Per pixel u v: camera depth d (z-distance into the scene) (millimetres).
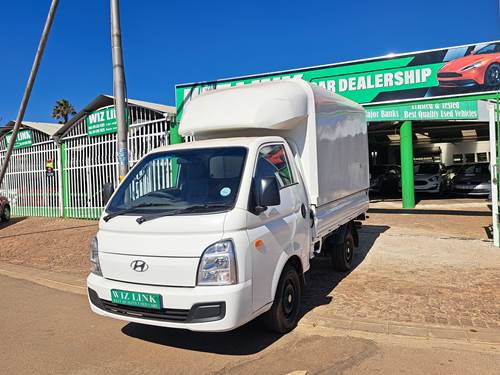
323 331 4699
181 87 11828
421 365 3877
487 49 9578
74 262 8766
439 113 14664
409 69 10305
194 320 3740
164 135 11969
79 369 3973
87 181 14312
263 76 11438
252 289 3898
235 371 3848
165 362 4070
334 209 6270
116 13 7473
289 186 4867
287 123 5098
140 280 3988
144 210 4277
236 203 3971
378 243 9180
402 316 5023
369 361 3973
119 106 7570
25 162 16875
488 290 5832
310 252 5254
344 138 6723
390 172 23188
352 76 10820
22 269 8375
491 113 8297
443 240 9195
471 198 19172
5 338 4770
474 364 3875
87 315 5508
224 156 4461
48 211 15898
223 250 3756
